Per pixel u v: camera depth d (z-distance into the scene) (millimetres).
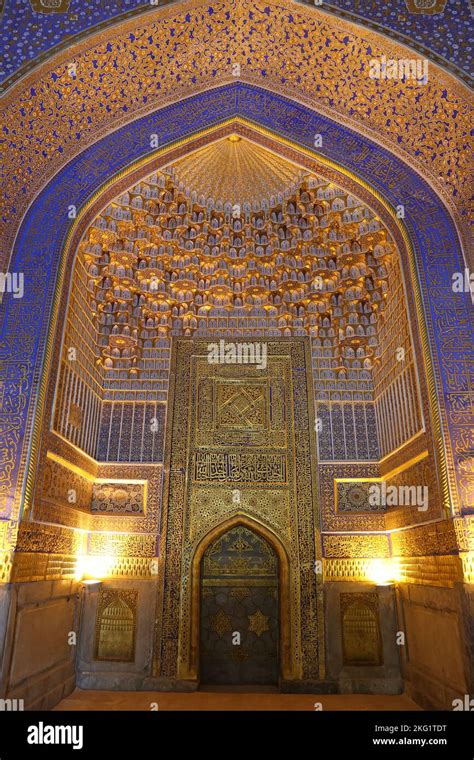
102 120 5691
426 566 5016
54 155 5555
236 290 7039
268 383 7055
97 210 5867
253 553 6449
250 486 6578
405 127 5582
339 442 6777
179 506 6488
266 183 6695
